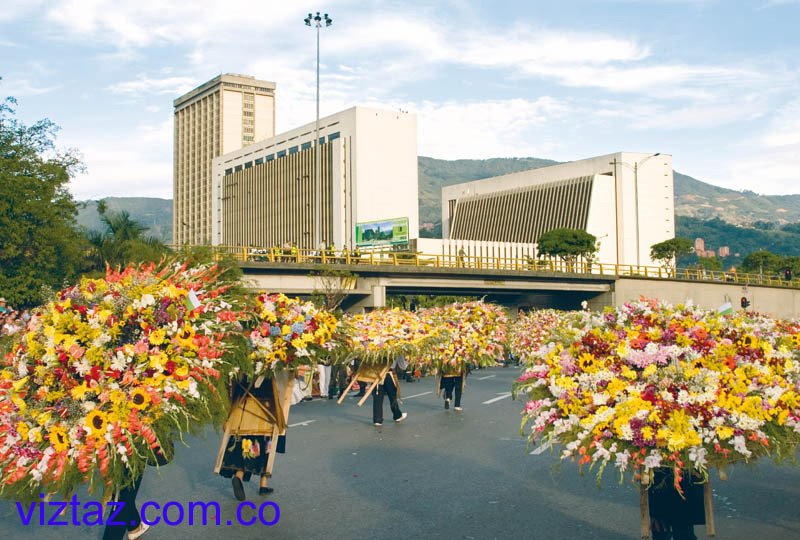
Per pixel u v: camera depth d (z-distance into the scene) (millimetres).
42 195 23922
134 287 6520
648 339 6277
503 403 18094
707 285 66688
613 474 9938
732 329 6871
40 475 5824
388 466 10453
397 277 47938
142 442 6195
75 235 25281
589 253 80625
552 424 6211
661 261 108188
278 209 124750
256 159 132500
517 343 24781
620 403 5773
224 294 8266
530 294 65938
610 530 7293
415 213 109875
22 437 5953
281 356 8297
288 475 9883
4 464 5902
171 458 6691
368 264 45812
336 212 108438
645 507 6090
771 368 6246
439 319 15914
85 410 6004
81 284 6645
